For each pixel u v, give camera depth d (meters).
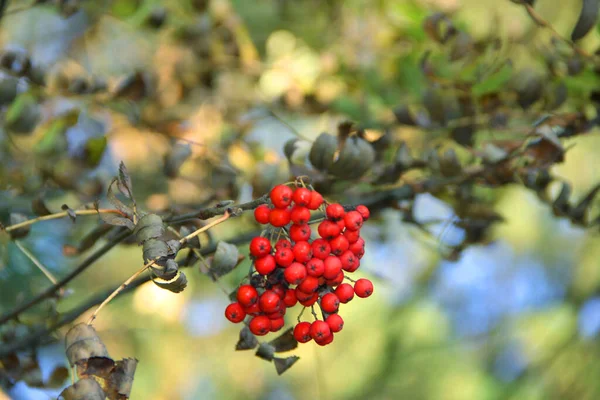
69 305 1.07
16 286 0.97
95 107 0.98
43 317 0.90
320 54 1.08
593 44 1.03
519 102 0.92
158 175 1.04
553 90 0.92
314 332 0.77
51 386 0.88
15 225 0.83
